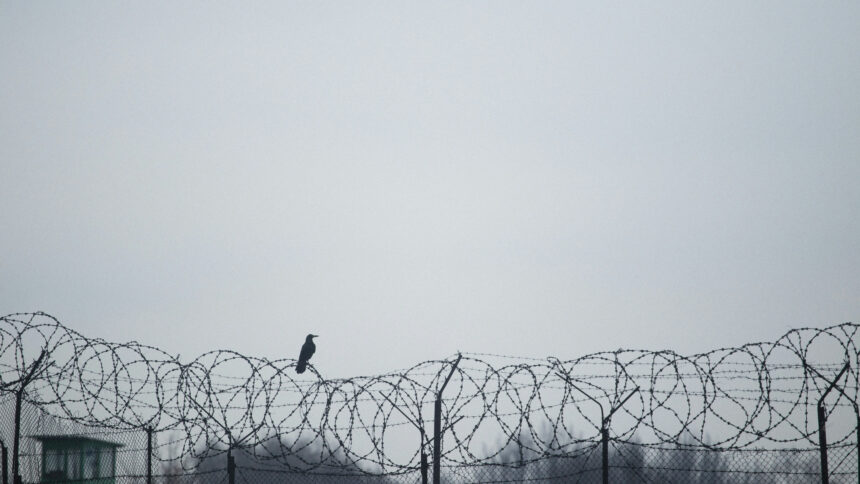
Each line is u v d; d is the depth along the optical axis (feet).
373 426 91.20
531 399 88.58
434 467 89.20
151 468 96.84
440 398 90.58
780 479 84.53
